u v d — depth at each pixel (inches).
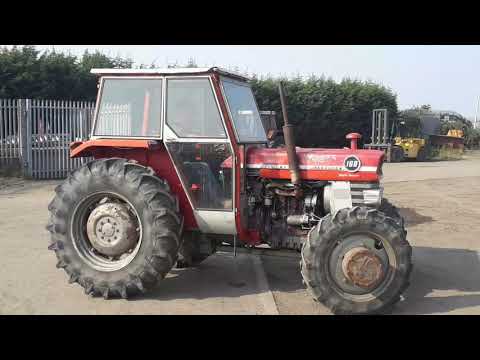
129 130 206.7
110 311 184.5
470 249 288.4
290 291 211.5
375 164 199.2
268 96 992.9
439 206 434.9
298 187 203.3
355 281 177.9
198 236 216.4
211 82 197.6
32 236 305.1
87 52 911.0
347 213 181.5
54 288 209.0
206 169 201.0
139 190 192.2
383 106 1149.7
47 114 614.2
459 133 1310.3
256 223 211.6
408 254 180.7
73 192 199.5
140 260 192.9
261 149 214.1
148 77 203.3
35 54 777.6
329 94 1074.7
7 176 587.8
